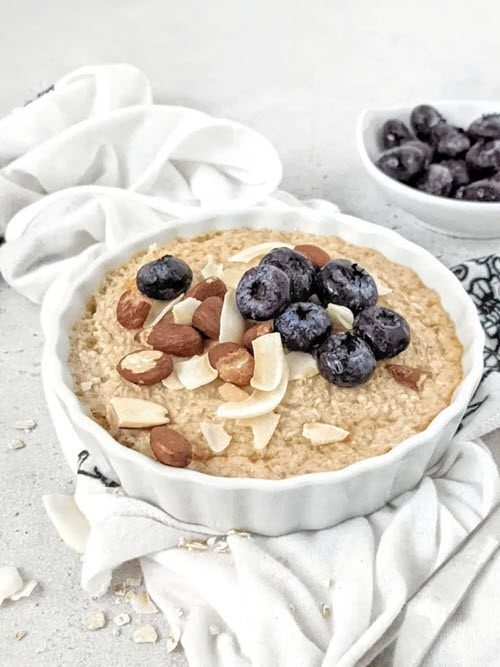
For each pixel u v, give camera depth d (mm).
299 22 515
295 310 240
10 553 240
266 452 228
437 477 250
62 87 377
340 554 227
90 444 235
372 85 452
